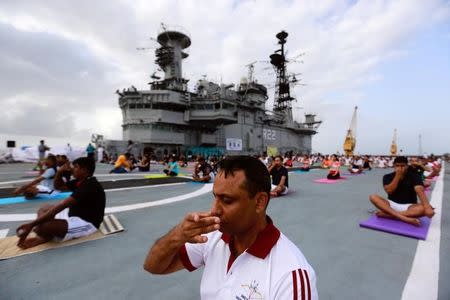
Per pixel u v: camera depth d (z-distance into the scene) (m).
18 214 4.80
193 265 1.20
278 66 50.09
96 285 2.26
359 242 3.41
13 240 3.32
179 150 35.25
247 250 0.92
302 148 54.53
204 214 0.91
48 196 6.48
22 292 2.12
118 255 2.92
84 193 3.37
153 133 32.28
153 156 31.69
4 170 14.57
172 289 2.21
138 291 2.17
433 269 2.60
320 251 3.10
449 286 2.26
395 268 2.63
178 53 38.34
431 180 11.65
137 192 7.68
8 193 7.02
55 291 2.15
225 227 0.91
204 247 1.18
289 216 4.86
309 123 56.34
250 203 0.89
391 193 4.48
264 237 0.93
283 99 49.69
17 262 2.69
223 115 34.03
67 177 7.04
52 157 6.72
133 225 4.16
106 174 13.50
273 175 7.46
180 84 37.03
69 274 2.46
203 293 1.05
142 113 32.91
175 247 0.96
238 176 0.89
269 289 0.82
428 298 2.06
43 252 2.95
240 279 0.91
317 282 2.34
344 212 5.20
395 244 3.34
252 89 41.44
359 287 2.25
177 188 8.59
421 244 3.33
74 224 3.28
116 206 5.67
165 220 4.48
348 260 2.83
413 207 4.07
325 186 9.55
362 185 9.85
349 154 38.88
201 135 37.53
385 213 4.47
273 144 45.69
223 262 1.04
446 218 4.60
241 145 38.34
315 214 5.02
